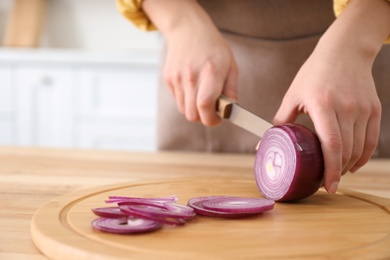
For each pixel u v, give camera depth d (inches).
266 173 27.9
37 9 89.6
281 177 27.0
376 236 22.4
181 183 31.0
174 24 35.9
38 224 23.1
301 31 44.9
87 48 93.3
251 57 45.4
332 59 28.2
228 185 30.9
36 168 36.3
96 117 78.8
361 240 22.0
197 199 25.9
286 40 45.1
